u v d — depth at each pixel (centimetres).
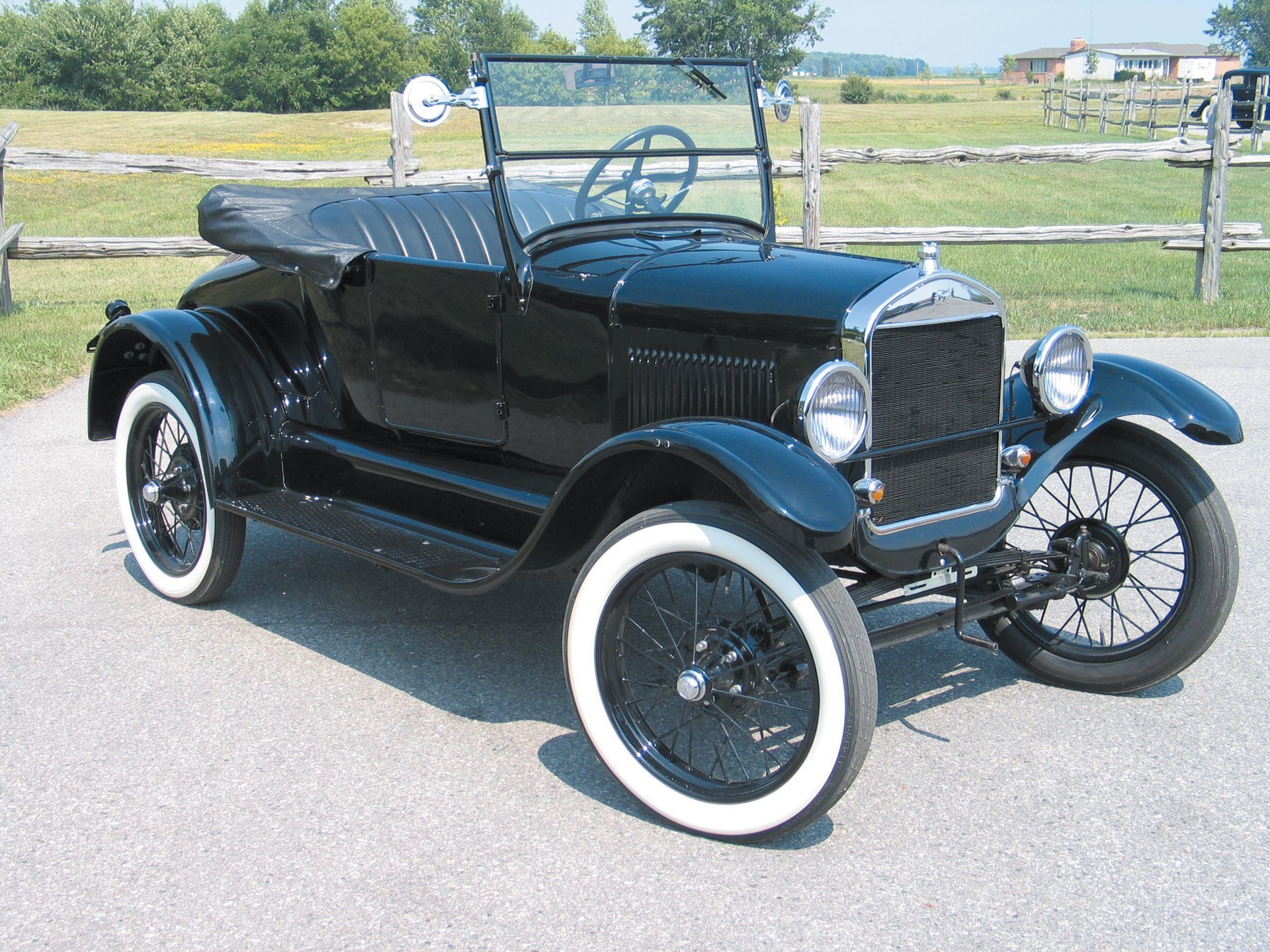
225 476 369
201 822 265
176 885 242
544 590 413
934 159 964
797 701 323
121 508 412
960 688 334
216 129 3478
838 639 234
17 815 268
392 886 242
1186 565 310
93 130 3400
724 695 259
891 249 1166
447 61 8650
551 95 331
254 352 389
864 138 3275
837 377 254
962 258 1198
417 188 450
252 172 938
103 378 420
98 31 6981
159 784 282
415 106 311
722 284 289
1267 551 430
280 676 342
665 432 252
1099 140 2925
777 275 288
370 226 405
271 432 383
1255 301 917
